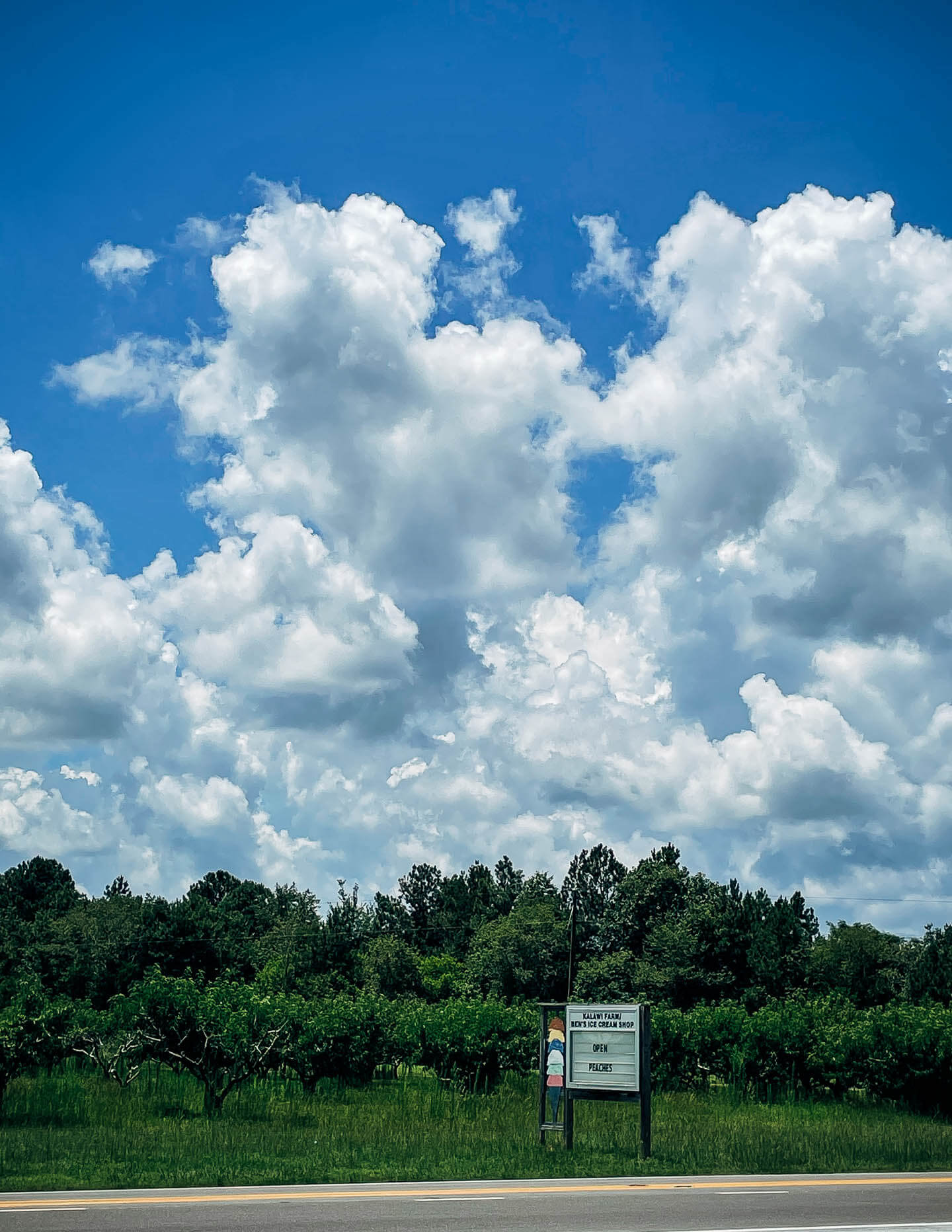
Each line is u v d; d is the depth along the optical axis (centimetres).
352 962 8069
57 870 13062
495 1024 3803
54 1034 3170
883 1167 2047
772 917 7969
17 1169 1844
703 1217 1437
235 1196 1617
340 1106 3269
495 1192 1678
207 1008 3234
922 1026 3625
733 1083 3959
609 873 11844
